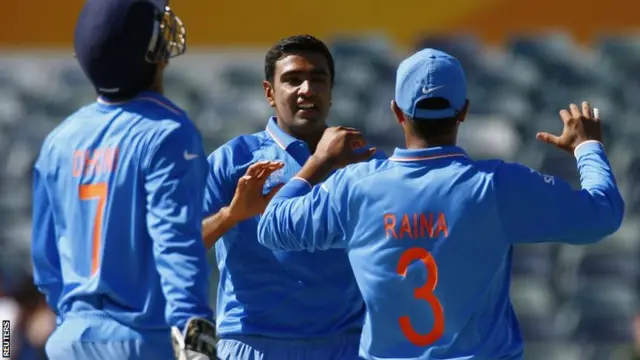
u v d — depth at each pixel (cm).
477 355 1536
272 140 1975
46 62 5162
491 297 1559
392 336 1562
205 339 1380
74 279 1486
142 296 1459
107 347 1452
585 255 3797
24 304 3516
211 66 5078
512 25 5003
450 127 1587
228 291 1956
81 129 1509
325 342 1917
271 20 5084
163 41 1530
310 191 1661
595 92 4628
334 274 1911
